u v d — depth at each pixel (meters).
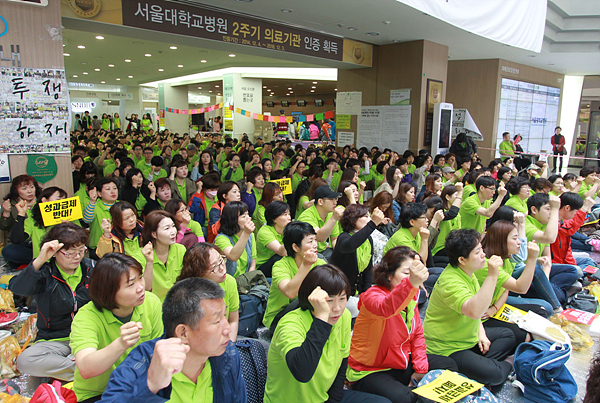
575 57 11.27
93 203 4.23
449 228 4.51
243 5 6.45
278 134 21.06
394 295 2.10
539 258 3.55
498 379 2.60
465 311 2.46
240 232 3.37
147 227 2.83
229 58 13.48
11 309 3.32
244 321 3.08
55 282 2.55
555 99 14.83
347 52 9.07
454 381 2.33
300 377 1.66
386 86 9.91
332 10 6.71
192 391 1.58
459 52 10.84
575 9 9.79
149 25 5.90
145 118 22.12
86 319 1.94
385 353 2.38
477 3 6.30
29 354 2.52
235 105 16.42
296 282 2.44
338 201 4.39
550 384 2.53
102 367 1.67
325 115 12.59
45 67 4.40
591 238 5.88
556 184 5.73
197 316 1.43
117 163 7.30
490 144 12.32
